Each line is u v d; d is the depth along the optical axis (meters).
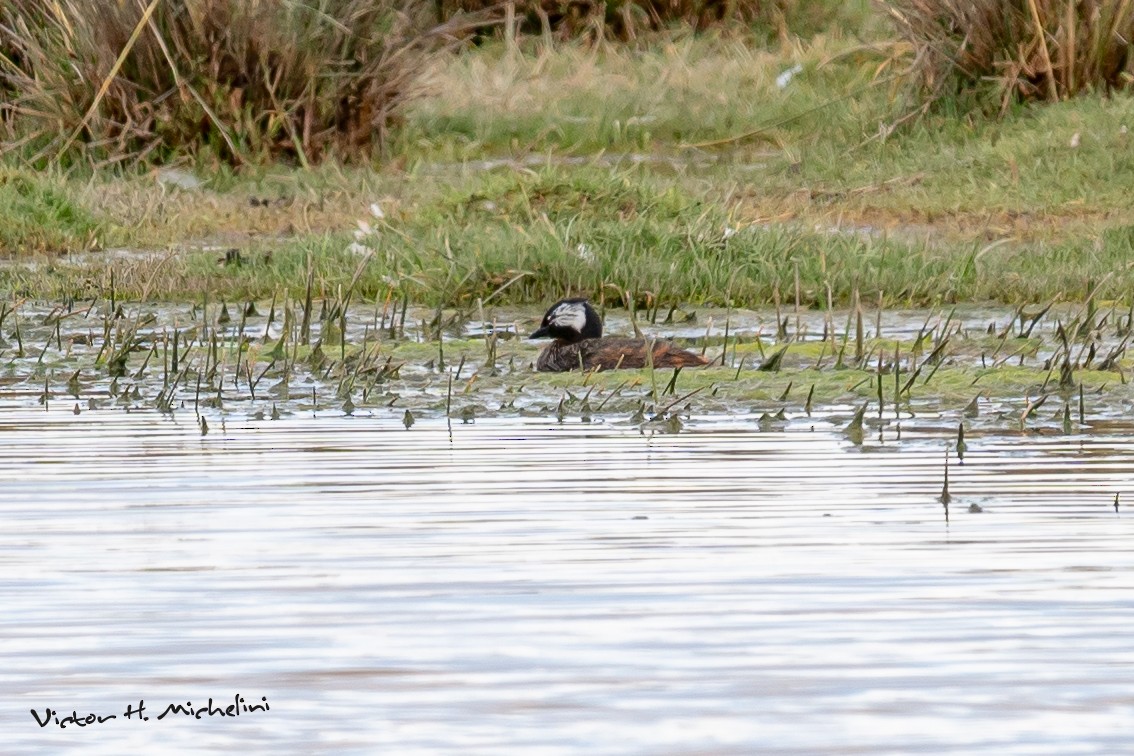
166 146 38.97
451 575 12.14
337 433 17.78
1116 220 33.94
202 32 38.62
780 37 47.78
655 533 13.22
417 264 28.58
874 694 9.83
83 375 21.80
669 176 39.28
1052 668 10.21
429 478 15.32
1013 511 13.88
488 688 9.99
